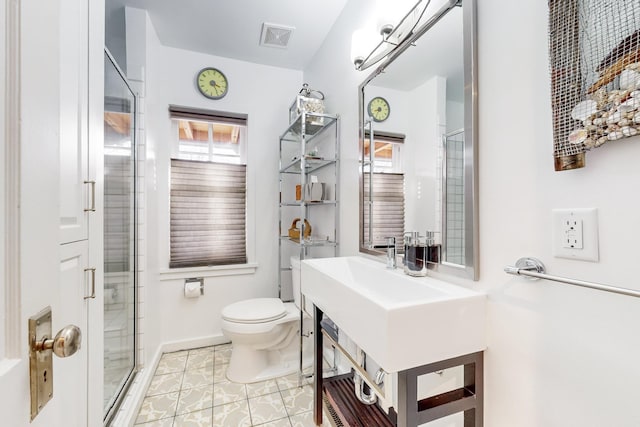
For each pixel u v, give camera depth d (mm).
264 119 2496
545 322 685
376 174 1433
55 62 477
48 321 450
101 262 1132
